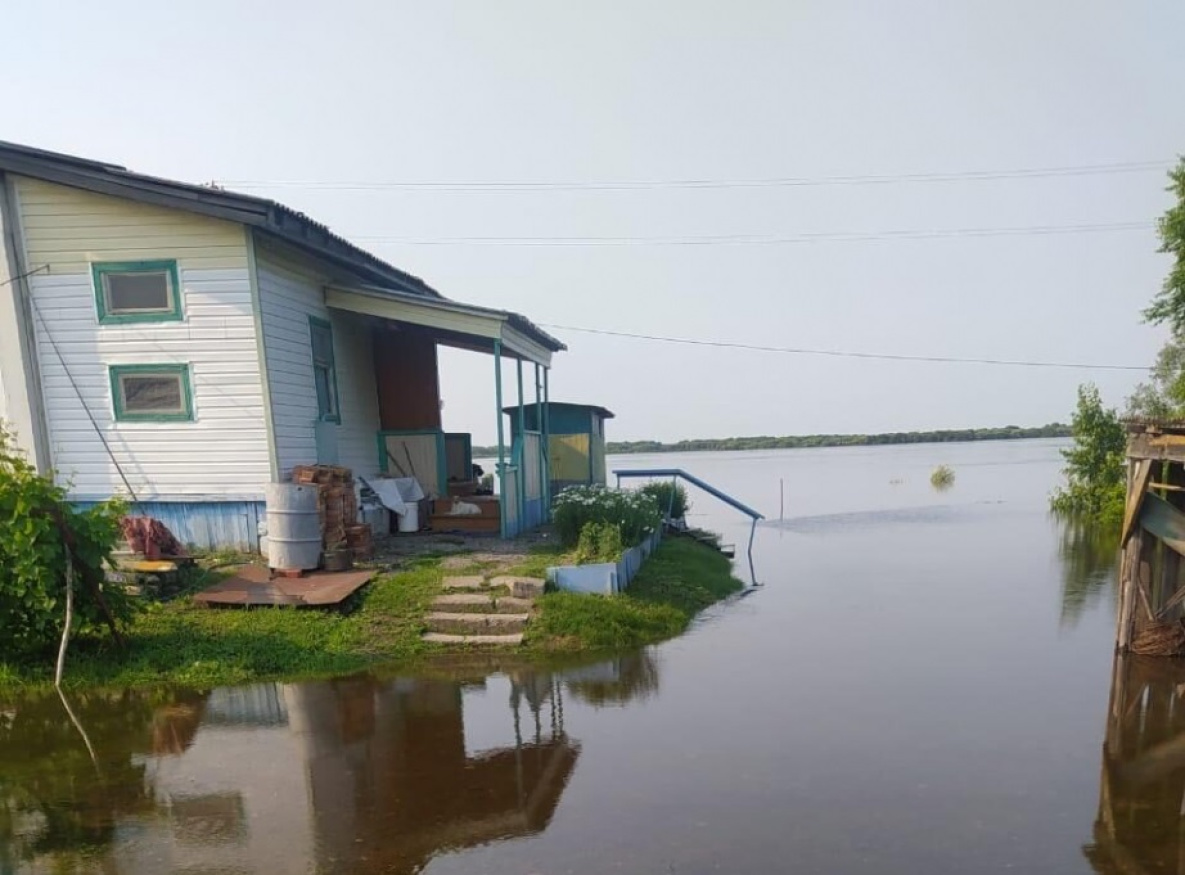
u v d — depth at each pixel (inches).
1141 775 201.9
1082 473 991.0
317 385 453.1
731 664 308.2
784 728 235.8
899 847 162.9
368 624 321.7
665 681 285.4
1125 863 157.3
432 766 209.5
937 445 5472.4
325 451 454.3
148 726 240.5
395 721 244.5
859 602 444.8
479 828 173.5
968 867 155.2
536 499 564.4
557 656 312.8
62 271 391.9
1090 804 184.9
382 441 546.0
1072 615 407.2
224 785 198.5
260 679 283.1
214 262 386.6
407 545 448.1
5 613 275.3
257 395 391.5
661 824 173.6
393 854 162.6
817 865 155.4
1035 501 1226.6
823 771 202.8
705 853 160.4
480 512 507.8
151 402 397.4
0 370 389.7
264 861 160.4
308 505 359.9
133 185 375.6
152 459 397.1
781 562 622.2
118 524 311.7
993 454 3654.0
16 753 220.4
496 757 215.3
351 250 469.4
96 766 211.0
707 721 242.5
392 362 553.0
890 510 1117.1
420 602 339.0
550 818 177.6
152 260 388.5
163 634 304.7
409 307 458.3
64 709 255.3
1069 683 284.2
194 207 374.3
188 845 167.5
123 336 392.5
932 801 185.2
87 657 288.8
